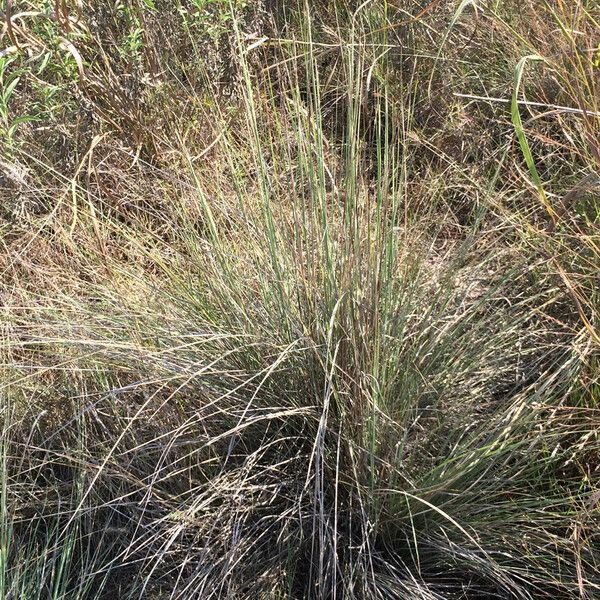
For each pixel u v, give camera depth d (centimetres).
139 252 287
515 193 306
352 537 232
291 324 239
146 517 239
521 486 239
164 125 344
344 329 229
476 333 257
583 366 244
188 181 300
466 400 247
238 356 244
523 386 259
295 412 227
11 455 254
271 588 222
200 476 244
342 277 231
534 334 261
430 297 260
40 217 322
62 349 260
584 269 260
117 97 334
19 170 292
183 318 258
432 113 365
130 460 241
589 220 282
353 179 232
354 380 222
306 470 238
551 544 226
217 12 340
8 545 230
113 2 341
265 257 252
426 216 281
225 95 341
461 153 349
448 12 375
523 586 226
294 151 305
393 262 245
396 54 373
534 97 349
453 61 370
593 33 275
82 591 229
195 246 261
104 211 321
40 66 304
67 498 249
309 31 233
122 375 259
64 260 290
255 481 239
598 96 258
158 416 247
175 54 342
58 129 317
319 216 243
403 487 227
